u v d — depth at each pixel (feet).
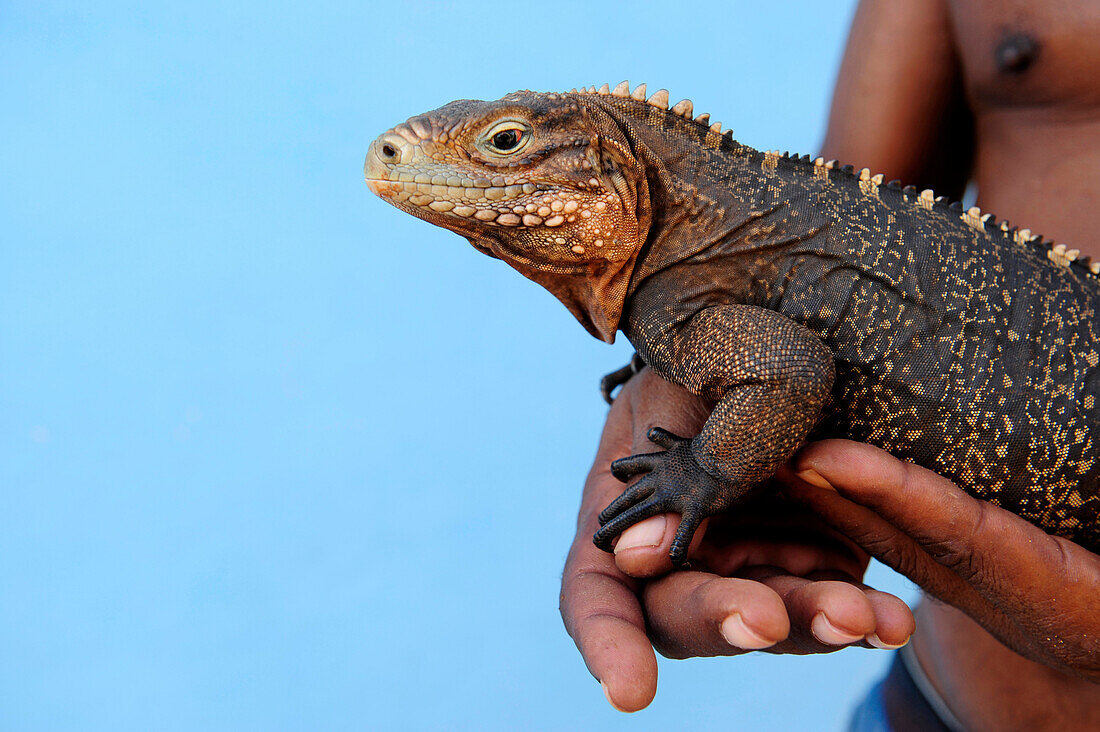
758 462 2.37
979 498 2.47
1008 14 2.68
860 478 2.29
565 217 2.46
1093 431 2.42
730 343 2.39
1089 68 2.61
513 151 2.46
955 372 2.44
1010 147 2.72
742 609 2.17
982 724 2.73
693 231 2.50
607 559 2.41
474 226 2.49
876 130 2.95
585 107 2.49
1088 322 2.47
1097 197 2.63
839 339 2.46
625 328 2.55
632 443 2.59
